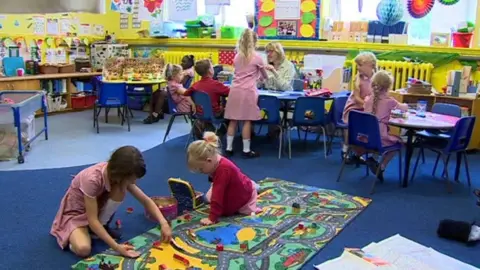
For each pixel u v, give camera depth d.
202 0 6.87
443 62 5.20
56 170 3.97
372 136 3.53
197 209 3.08
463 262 2.44
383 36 5.53
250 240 2.64
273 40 6.13
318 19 5.85
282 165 4.24
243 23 6.68
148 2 6.87
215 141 2.94
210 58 6.71
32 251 2.49
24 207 3.12
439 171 4.15
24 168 4.02
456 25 5.20
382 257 2.44
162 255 2.45
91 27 7.27
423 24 5.42
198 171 2.86
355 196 3.42
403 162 4.40
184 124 6.05
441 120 3.62
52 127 5.73
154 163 4.21
